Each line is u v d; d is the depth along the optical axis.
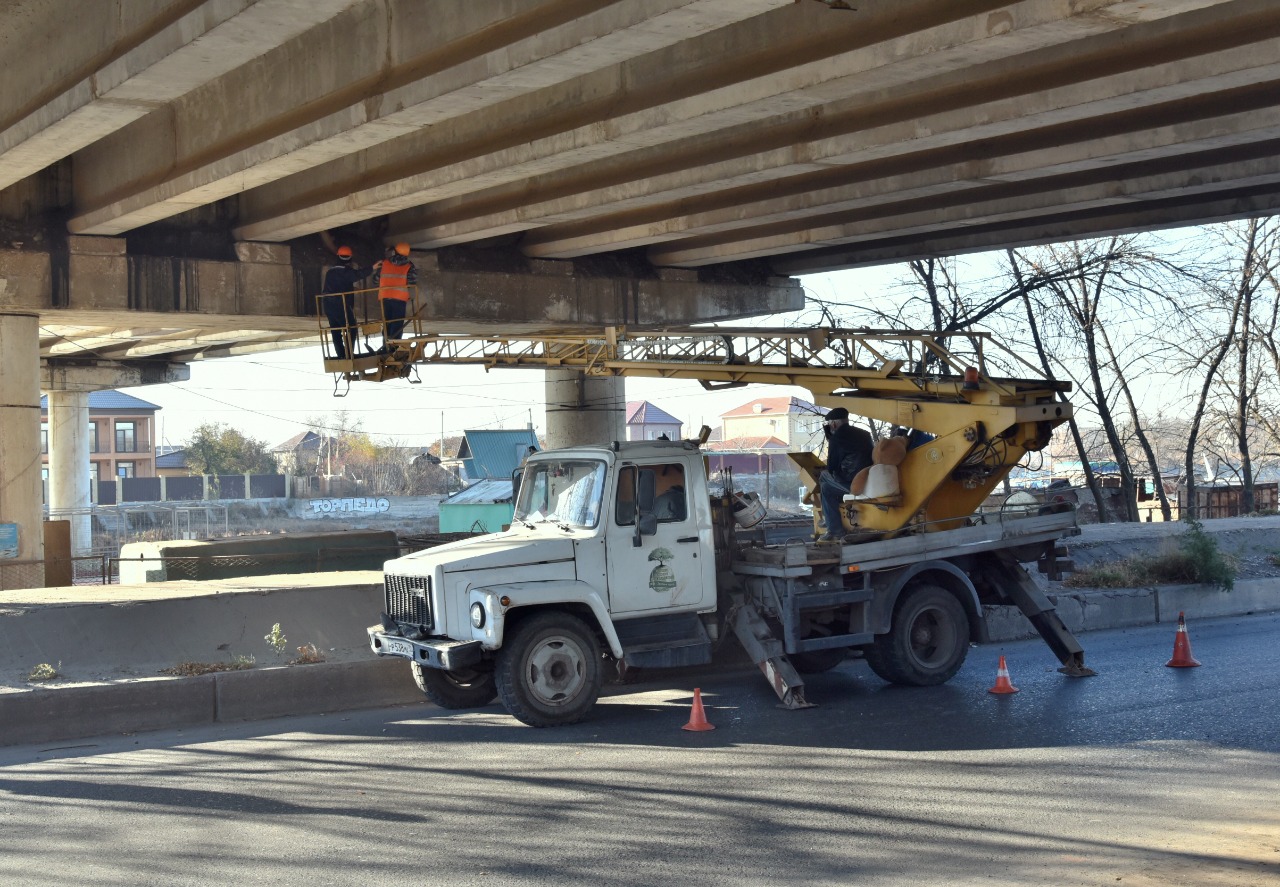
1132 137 13.95
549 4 10.48
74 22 13.05
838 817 7.30
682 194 16.83
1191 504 30.70
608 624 10.60
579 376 28.75
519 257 24.08
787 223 22.00
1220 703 10.58
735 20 9.52
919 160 16.27
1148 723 9.85
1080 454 29.08
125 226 19.30
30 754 9.87
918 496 12.22
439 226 20.94
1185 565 17.62
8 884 6.29
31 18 14.16
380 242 22.61
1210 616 17.45
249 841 7.05
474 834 7.12
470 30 11.30
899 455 12.18
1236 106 13.00
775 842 6.82
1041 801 7.57
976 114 12.74
